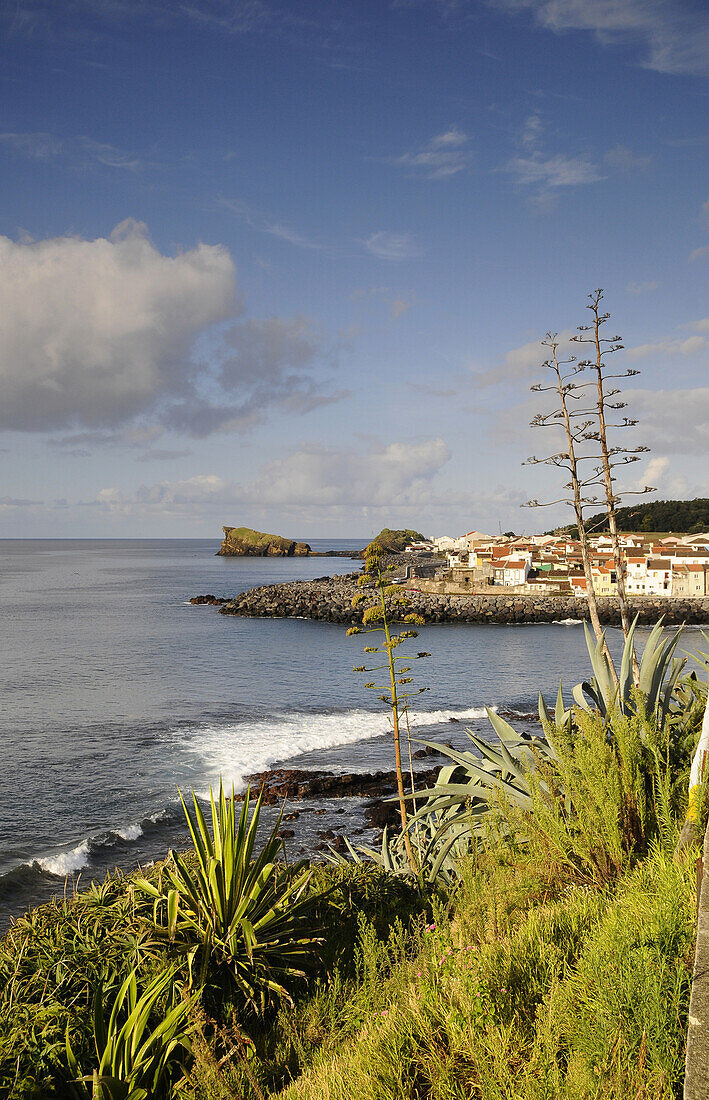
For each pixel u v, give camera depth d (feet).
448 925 16.46
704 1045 7.91
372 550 30.17
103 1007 14.55
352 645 209.15
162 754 91.91
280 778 81.51
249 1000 16.24
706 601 279.69
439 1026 11.12
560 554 363.76
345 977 17.22
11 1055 13.56
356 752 93.66
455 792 21.57
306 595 316.60
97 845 62.75
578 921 12.92
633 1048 8.63
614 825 15.25
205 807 72.38
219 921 17.87
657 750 16.28
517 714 115.65
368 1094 10.16
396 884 23.31
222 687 141.38
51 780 81.15
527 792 19.77
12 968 16.34
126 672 159.12
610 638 204.13
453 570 358.43
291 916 19.12
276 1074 13.87
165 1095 13.65
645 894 12.73
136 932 17.67
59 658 179.32
